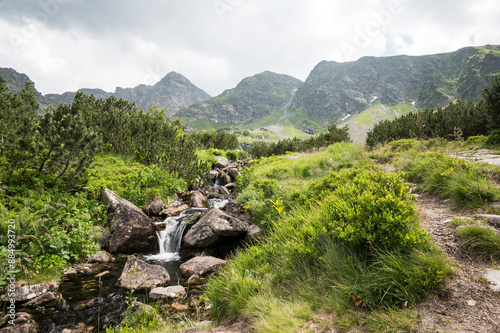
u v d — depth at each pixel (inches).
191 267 254.7
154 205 410.9
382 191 162.2
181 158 585.3
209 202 489.1
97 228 292.5
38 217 245.9
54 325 163.0
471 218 159.0
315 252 158.2
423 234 129.4
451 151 441.1
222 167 865.5
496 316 91.4
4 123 283.7
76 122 315.9
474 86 7716.5
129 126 585.3
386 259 124.9
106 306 185.8
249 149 1407.5
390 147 565.0
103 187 370.3
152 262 285.7
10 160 301.3
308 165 470.9
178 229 341.1
